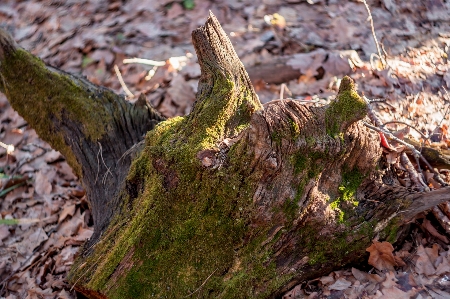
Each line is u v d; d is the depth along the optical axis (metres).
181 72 1.83
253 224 1.14
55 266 1.44
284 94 1.67
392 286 1.16
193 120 1.20
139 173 1.25
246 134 1.11
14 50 1.43
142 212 1.19
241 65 1.24
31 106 1.44
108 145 1.40
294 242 1.17
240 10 2.03
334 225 1.17
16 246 1.54
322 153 1.12
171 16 2.12
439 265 1.19
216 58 1.22
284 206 1.13
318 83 1.68
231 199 1.14
